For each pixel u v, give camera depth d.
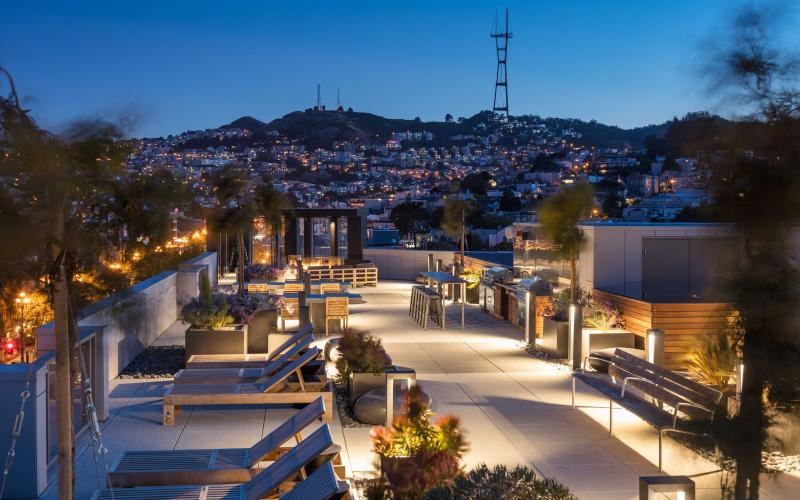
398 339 14.29
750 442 4.06
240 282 15.66
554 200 12.59
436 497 4.74
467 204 23.08
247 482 5.51
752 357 4.01
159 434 7.86
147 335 13.44
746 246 4.05
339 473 5.66
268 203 16.80
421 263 27.92
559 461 6.95
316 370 9.70
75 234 4.41
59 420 4.51
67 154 4.16
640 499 4.80
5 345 10.74
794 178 3.84
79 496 6.02
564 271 14.49
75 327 4.84
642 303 11.33
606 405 9.08
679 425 6.55
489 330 15.44
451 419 6.42
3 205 3.94
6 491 6.00
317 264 27.58
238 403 8.31
